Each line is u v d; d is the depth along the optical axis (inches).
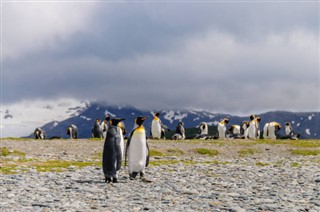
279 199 581.0
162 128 2332.7
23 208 491.5
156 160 1251.8
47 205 511.8
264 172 925.8
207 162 1216.2
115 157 733.9
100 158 1299.2
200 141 1907.0
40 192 625.3
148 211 488.4
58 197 582.2
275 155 1576.0
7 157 1234.0
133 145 784.3
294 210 494.3
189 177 824.3
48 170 928.9
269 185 724.7
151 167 1012.5
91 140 1824.6
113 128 744.3
